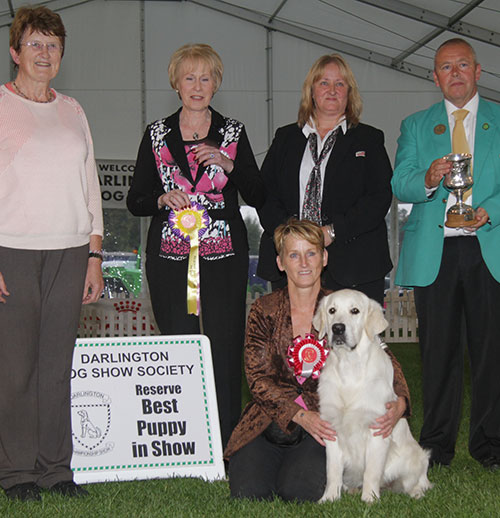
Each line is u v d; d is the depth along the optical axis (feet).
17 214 9.97
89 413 11.65
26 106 10.16
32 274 10.12
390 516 8.82
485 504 9.37
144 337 12.09
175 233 11.99
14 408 10.21
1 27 44.91
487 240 11.93
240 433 10.73
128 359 11.98
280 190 13.25
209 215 12.14
